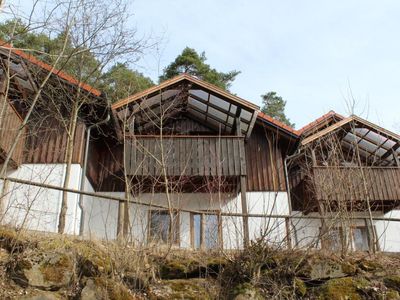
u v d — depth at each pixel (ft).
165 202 47.39
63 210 37.70
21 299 23.02
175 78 46.70
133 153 46.29
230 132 54.85
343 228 30.32
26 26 32.99
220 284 26.61
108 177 51.44
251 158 53.11
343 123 49.11
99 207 48.91
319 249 29.22
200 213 30.81
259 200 50.44
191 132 55.21
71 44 43.04
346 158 54.65
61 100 44.96
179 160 46.73
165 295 25.36
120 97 50.62
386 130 50.16
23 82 46.09
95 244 26.99
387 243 51.62
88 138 47.98
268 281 26.73
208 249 29.35
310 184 45.80
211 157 47.34
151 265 26.76
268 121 52.06
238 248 28.30
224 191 49.98
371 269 28.48
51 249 25.61
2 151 41.68
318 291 26.78
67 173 39.40
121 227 28.86
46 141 46.88
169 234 29.09
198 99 50.90
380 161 54.29
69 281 24.57
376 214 52.95
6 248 25.13
